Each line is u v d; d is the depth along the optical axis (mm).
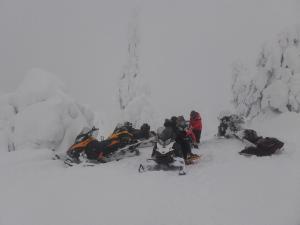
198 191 5535
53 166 7148
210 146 8336
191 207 5020
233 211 4879
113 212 4941
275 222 4590
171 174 6414
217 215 4789
